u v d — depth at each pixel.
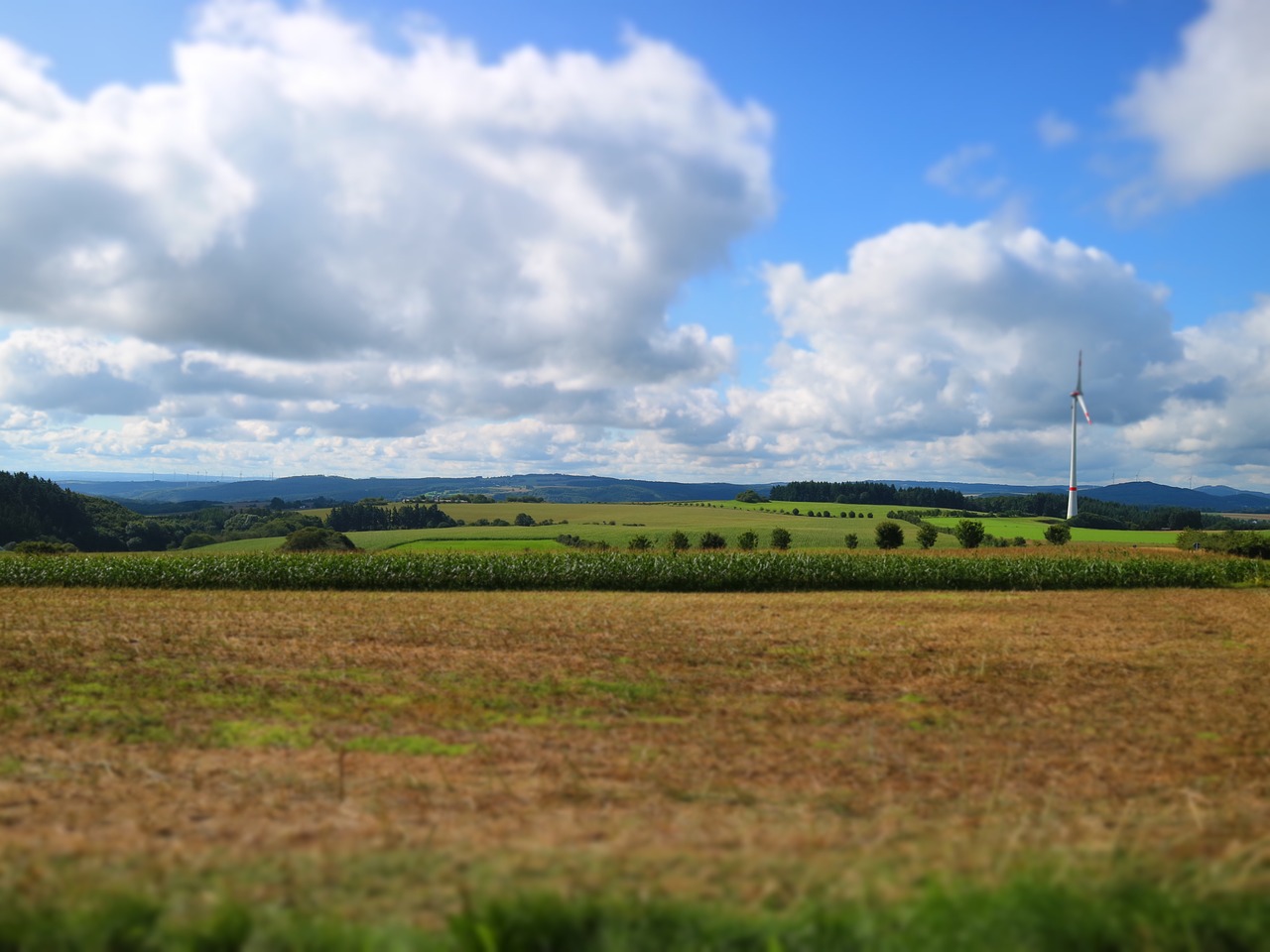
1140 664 14.09
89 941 3.84
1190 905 4.19
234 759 7.95
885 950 3.81
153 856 4.98
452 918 3.88
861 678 12.74
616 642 16.31
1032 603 25.02
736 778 7.35
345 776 7.31
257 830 5.57
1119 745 8.77
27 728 9.01
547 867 4.78
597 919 4.02
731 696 11.34
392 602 23.95
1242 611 22.78
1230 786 7.23
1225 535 45.25
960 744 8.78
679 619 20.09
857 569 31.03
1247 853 5.02
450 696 11.13
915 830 5.67
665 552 34.06
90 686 11.41
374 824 5.76
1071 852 5.03
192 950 3.79
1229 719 10.07
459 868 4.76
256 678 12.23
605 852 5.05
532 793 6.78
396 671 12.98
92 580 29.84
